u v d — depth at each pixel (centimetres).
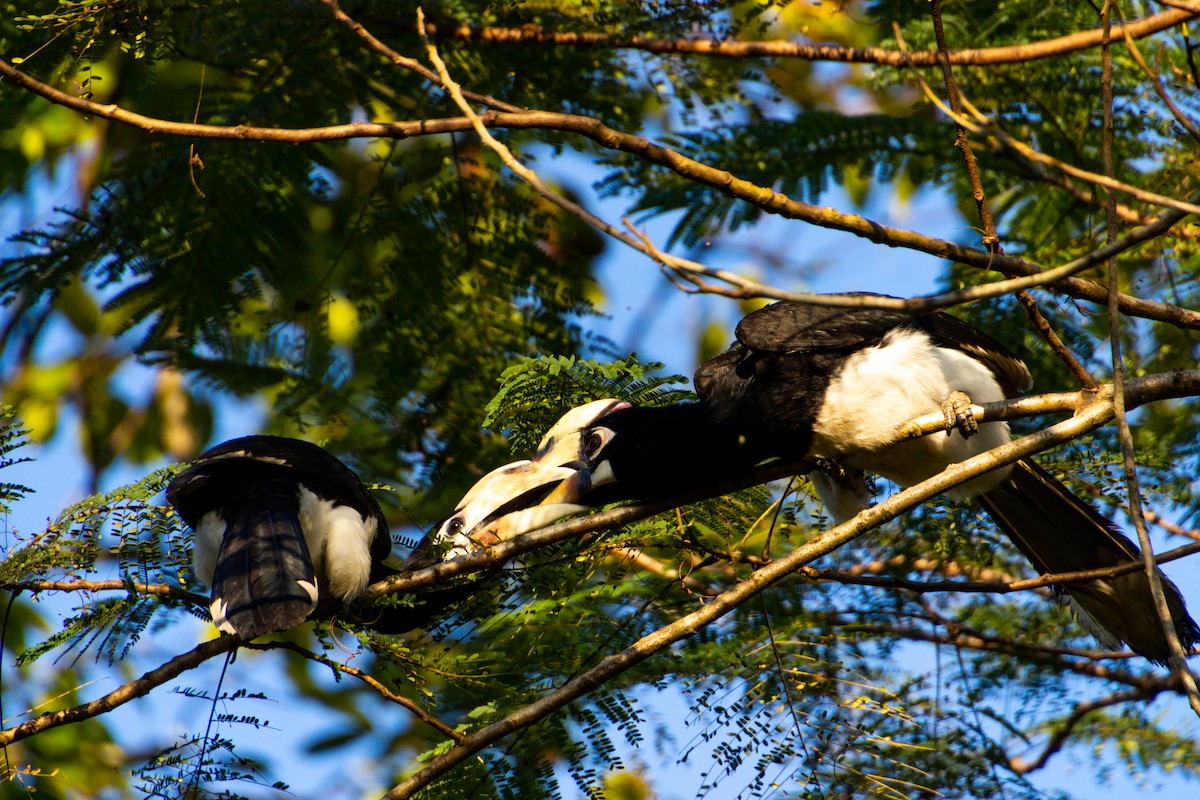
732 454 914
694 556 888
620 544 823
